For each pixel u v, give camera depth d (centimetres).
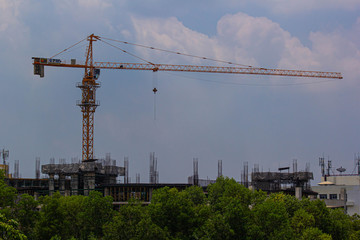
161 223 13050
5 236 6794
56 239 12331
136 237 11862
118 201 19525
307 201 15725
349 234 14425
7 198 14775
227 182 18075
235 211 12381
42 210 14725
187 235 13025
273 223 12381
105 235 12269
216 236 11956
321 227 14112
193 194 17912
